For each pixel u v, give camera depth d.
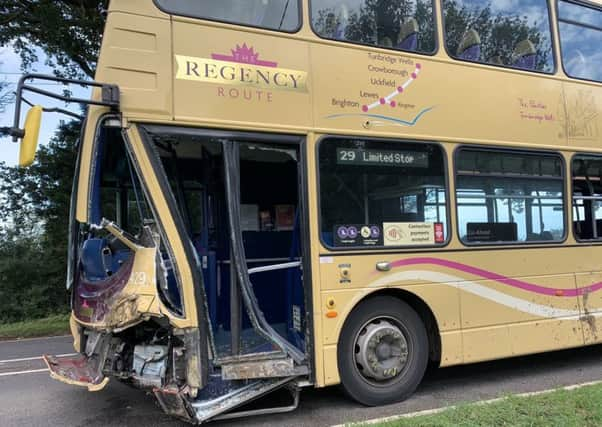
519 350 5.60
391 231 5.01
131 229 5.39
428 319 5.26
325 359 4.59
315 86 4.80
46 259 13.73
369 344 4.84
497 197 5.68
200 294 4.19
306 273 4.62
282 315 5.82
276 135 4.59
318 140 4.76
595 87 6.60
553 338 5.85
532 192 5.94
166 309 4.02
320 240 4.68
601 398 4.42
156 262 4.08
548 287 5.88
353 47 5.02
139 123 4.13
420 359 5.12
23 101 3.94
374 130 5.03
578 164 6.36
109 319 4.17
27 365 7.45
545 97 6.15
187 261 4.16
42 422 4.67
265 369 4.31
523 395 4.74
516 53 6.05
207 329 4.21
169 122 4.20
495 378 5.97
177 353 4.11
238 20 4.55
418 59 5.36
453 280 5.29
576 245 6.16
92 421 4.66
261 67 4.58
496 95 5.79
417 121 5.27
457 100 5.53
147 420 4.65
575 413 4.13
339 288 4.71
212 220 5.84
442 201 5.32
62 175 14.36
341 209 4.80
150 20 4.25
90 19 13.01
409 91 5.26
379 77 5.12
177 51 4.29
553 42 6.34
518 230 5.78
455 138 5.46
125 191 5.43
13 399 5.45
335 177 4.82
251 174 6.21
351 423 4.14
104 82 4.06
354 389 4.81
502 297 5.55
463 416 4.09
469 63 5.66
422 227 5.18
